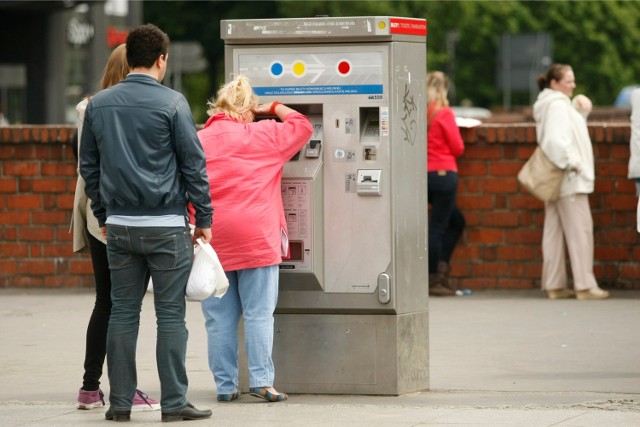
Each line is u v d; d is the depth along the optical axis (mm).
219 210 17375
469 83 133000
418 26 18500
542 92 29156
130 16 54375
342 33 18031
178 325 16359
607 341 23562
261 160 17531
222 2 91000
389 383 18453
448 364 21391
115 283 16375
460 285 30969
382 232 18219
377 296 18266
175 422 16422
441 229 29875
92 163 16281
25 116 80688
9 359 22406
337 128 18250
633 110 28562
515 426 15742
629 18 135750
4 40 80375
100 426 16297
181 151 15859
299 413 17000
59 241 31750
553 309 27891
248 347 17812
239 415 16906
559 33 134500
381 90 18078
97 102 16016
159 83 16203
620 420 16047
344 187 18281
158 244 16016
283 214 17984
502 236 30719
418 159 18734
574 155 28797
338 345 18562
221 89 17938
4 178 31719
